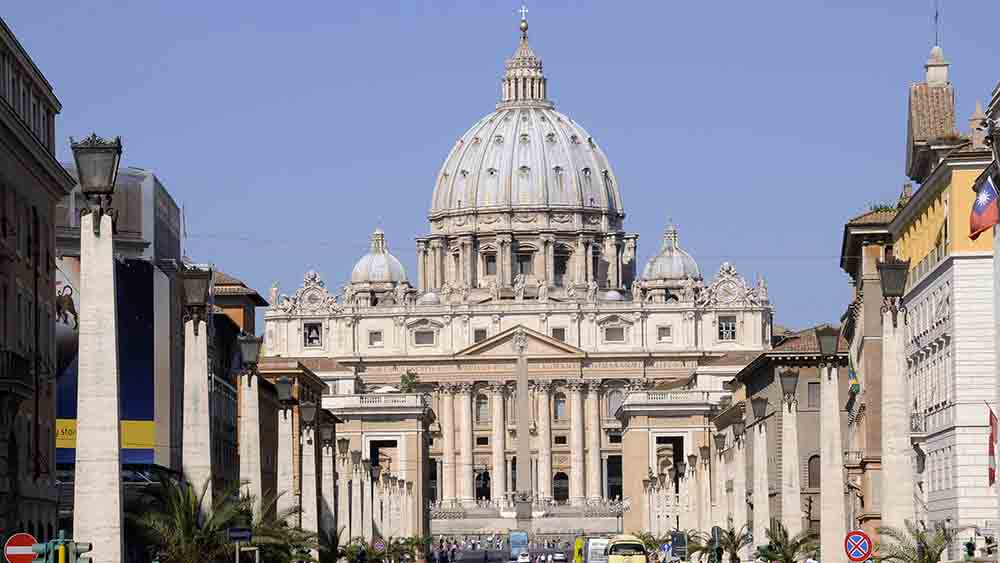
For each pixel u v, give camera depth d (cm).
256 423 8600
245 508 7919
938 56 13238
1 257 8912
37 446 9775
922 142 12925
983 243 11419
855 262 15738
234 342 17438
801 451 18362
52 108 10444
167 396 14025
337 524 13412
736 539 13462
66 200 13125
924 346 12569
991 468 9644
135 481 12925
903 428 7244
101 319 5506
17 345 9362
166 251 14775
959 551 11388
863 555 7531
